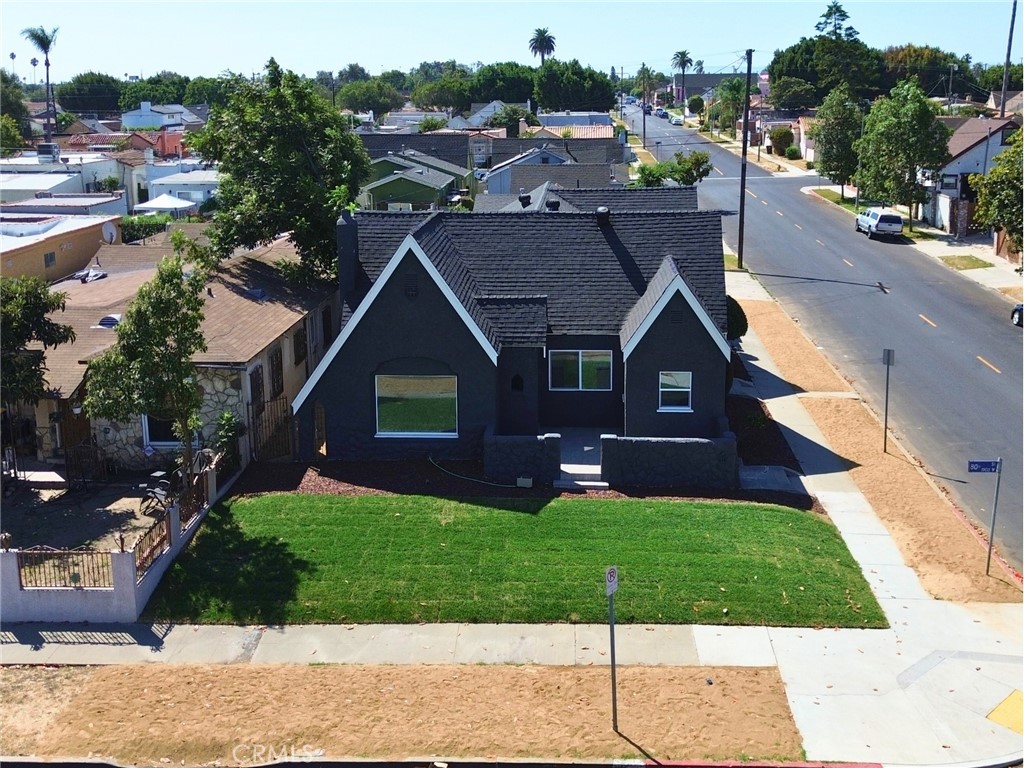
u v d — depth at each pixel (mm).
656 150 112188
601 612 17641
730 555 19562
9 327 22766
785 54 143125
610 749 14141
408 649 16750
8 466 24281
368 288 25578
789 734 14500
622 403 26781
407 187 68750
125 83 178250
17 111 118438
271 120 34656
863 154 62938
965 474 25406
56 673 16297
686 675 15930
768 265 53406
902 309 43656
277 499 22156
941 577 19312
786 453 26141
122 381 20234
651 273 26922
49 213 57438
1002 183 43750
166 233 48906
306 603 18062
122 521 21984
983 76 148875
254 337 26219
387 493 22516
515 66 167750
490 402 24375
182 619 17781
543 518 21125
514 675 15953
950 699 15367
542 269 27062
